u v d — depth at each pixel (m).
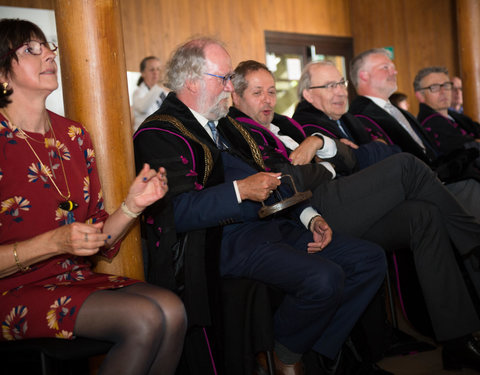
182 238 1.67
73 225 1.22
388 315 2.51
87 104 1.65
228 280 1.75
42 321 1.28
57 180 1.43
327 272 1.66
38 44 1.38
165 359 1.34
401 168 2.06
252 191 1.65
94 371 1.64
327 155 2.28
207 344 1.61
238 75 2.44
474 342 1.95
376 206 2.06
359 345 1.97
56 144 1.46
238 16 6.12
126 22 5.23
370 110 2.99
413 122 3.22
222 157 1.97
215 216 1.64
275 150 2.19
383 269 1.90
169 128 1.77
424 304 2.19
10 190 1.34
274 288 1.74
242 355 1.64
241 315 1.66
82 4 1.64
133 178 1.73
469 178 2.66
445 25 6.48
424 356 2.22
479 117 4.61
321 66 2.80
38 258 1.26
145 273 2.04
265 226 1.86
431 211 1.99
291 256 1.71
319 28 6.95
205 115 1.95
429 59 6.66
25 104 1.41
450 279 1.96
